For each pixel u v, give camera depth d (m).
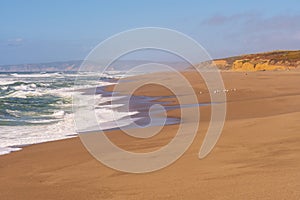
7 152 10.30
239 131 10.48
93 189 6.43
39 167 8.42
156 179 6.71
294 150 7.89
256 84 36.25
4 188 6.82
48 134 13.38
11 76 81.38
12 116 18.36
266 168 6.73
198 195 5.59
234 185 5.90
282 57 87.06
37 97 29.58
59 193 6.36
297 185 5.61
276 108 18.53
